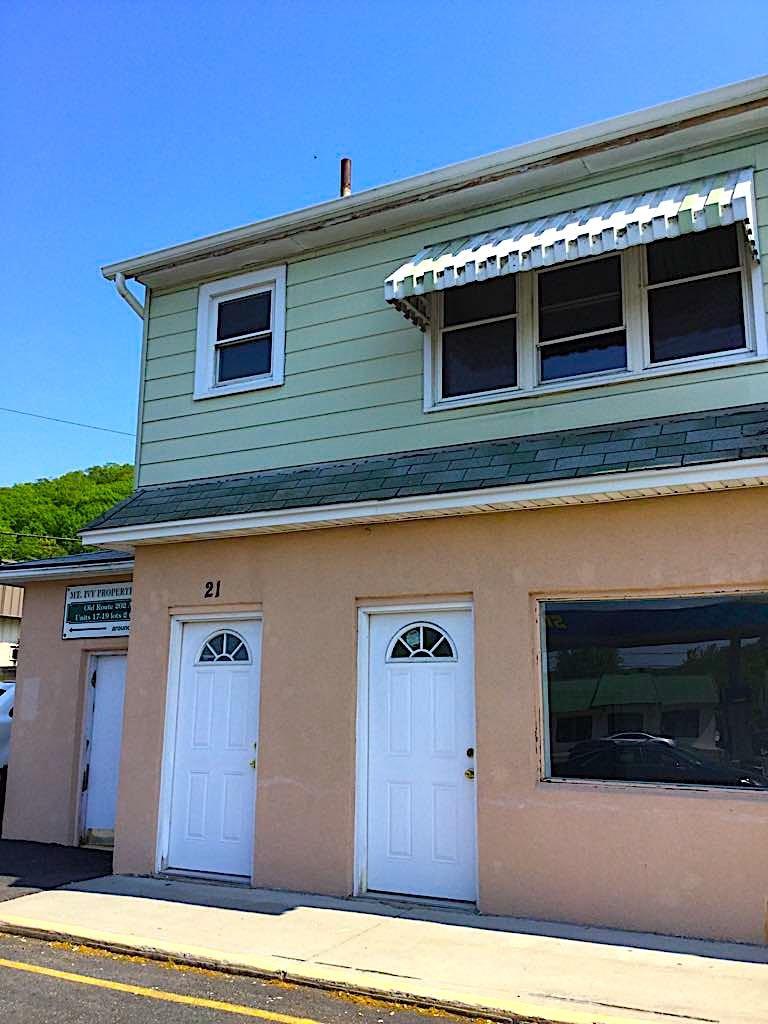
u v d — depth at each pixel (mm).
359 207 8758
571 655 6953
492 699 7023
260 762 7961
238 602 8422
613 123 7559
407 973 5387
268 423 9117
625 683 6723
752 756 6215
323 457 8711
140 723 8680
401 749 7527
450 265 7457
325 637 7895
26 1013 4867
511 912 6625
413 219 8711
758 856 5961
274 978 5488
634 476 6418
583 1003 4871
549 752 6863
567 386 7625
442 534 7512
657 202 7059
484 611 7203
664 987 5102
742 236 7215
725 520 6488
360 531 7906
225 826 8211
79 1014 4855
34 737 10891
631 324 7531
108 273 10039
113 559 10344
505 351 8094
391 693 7668
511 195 8266
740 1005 4812
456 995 5004
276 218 9070
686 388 7176
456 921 6535
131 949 6016
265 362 9445
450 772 7297
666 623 6676
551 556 7027
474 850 7074
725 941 5938
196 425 9562
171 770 8562
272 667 8102
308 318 9133
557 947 5871
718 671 6438
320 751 7699
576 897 6438
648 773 6516
